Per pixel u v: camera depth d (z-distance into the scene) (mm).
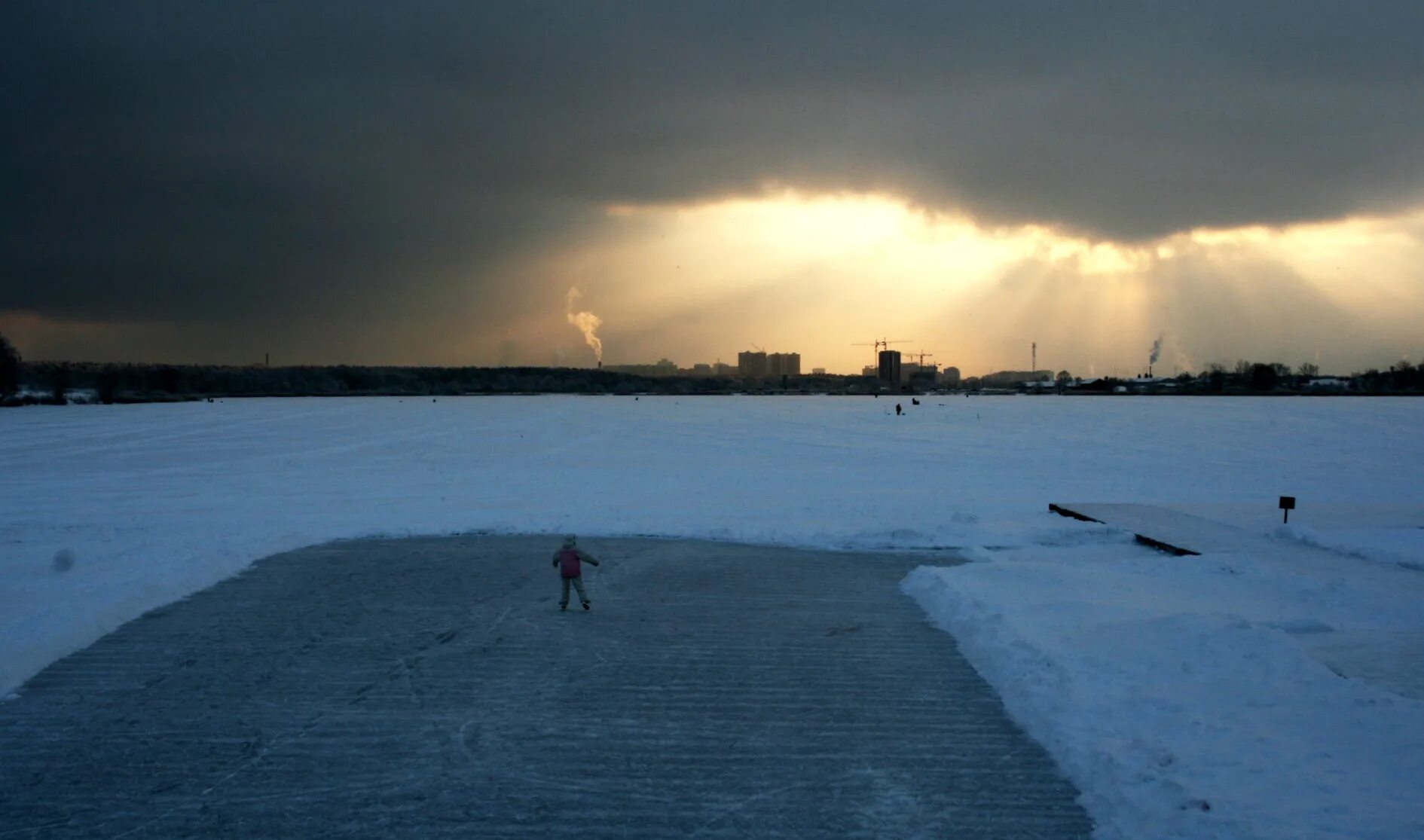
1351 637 11367
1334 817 6469
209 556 16609
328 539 20203
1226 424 71812
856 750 8609
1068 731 8562
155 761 8383
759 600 14578
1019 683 9953
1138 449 49094
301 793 7742
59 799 7629
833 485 32688
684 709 9711
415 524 21750
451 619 13375
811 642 12211
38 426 73062
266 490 31281
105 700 9953
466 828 7117
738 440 56250
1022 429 66625
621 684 10508
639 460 43062
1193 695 9047
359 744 8789
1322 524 20531
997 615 12312
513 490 30891
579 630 12797
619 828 7121
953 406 119625
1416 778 7004
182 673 10859
